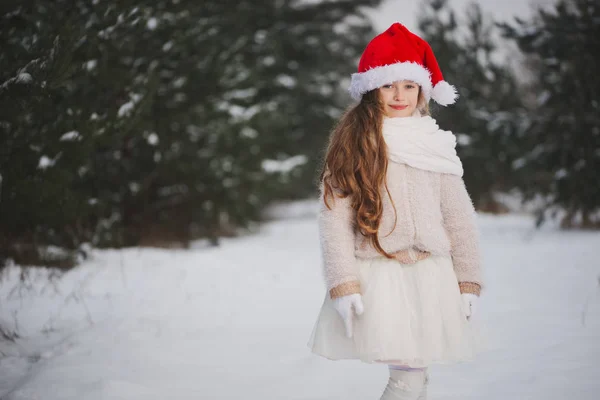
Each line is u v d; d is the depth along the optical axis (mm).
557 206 10578
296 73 20797
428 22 12898
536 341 3576
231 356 3535
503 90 11836
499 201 15297
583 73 9484
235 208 11797
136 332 4043
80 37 4109
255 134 12500
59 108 4246
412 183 2301
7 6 3408
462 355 2209
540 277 5879
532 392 2744
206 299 5301
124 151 8492
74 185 6637
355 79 2533
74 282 5875
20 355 3674
